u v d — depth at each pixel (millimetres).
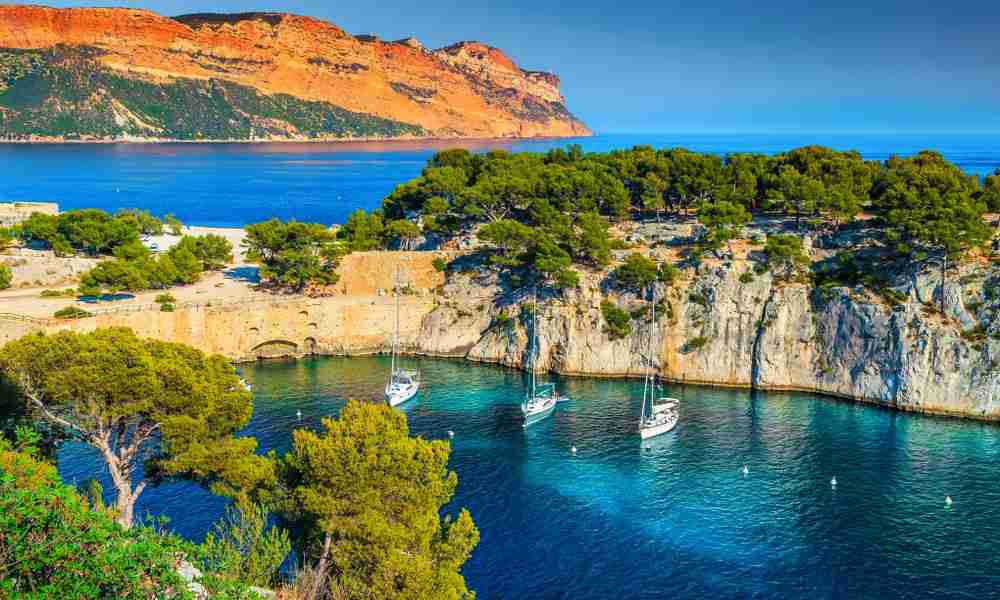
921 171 140500
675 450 93750
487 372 127312
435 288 143250
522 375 125875
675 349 122750
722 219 130125
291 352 135125
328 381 119688
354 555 45406
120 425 55844
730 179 155500
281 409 106125
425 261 143875
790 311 118688
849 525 75562
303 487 47375
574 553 70438
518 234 132750
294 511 48469
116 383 51969
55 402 52688
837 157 155250
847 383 114062
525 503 79812
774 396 115688
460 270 141625
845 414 107188
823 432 99875
